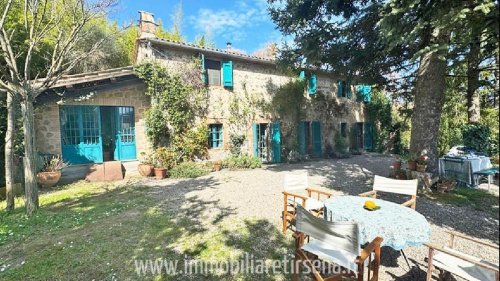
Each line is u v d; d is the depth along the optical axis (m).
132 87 10.14
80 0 6.00
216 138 12.04
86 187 8.12
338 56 7.37
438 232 4.56
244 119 12.66
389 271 3.51
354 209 3.48
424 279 3.33
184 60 10.97
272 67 13.62
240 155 12.23
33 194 5.57
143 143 10.48
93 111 9.63
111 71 9.50
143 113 10.45
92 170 9.10
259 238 4.46
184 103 10.84
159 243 4.29
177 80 10.60
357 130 17.92
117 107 10.03
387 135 19.12
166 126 10.54
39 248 4.10
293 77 14.30
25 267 3.55
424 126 6.86
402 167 7.73
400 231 2.96
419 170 6.84
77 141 9.34
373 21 6.45
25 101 5.47
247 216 5.48
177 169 9.87
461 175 7.62
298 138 14.56
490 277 2.62
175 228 4.88
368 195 4.46
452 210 5.55
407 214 3.32
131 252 3.99
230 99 12.23
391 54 7.18
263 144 13.51
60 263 3.67
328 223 2.60
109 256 3.86
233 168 11.49
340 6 6.51
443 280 3.12
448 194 6.59
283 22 7.30
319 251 2.96
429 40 4.71
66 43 6.16
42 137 8.45
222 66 11.86
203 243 4.29
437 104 6.77
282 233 4.66
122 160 10.13
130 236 4.54
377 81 9.02
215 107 11.77
